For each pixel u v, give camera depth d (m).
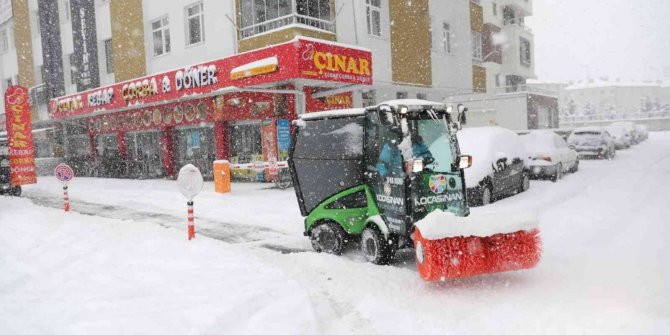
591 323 4.54
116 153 25.28
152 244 8.23
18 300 5.53
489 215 5.80
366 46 19.36
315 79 15.18
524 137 16.12
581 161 22.02
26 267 7.13
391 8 20.75
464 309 5.05
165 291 5.69
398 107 6.26
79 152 28.98
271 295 5.42
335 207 7.43
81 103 24.12
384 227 6.62
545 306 5.03
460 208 6.68
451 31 25.38
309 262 7.01
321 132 7.60
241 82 16.34
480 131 12.56
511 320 4.70
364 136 7.06
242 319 4.75
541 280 5.88
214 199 14.10
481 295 5.44
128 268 6.86
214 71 17.19
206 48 19.59
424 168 6.38
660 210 9.70
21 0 33.47
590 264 6.43
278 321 4.67
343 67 15.98
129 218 11.61
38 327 4.63
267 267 6.59
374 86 21.05
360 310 5.16
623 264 6.36
